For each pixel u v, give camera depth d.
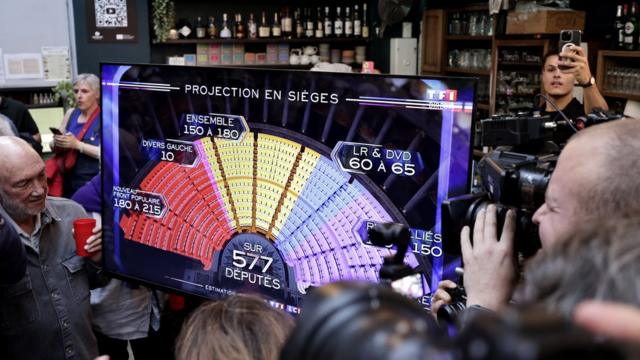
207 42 6.86
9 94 6.36
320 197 1.64
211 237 1.84
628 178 0.75
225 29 6.93
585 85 2.57
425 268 1.54
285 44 7.37
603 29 4.90
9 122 3.32
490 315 0.28
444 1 6.74
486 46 6.22
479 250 1.14
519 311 0.27
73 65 6.41
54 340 2.10
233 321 1.06
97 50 6.50
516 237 1.14
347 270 1.63
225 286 1.83
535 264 0.47
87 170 4.12
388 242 1.12
